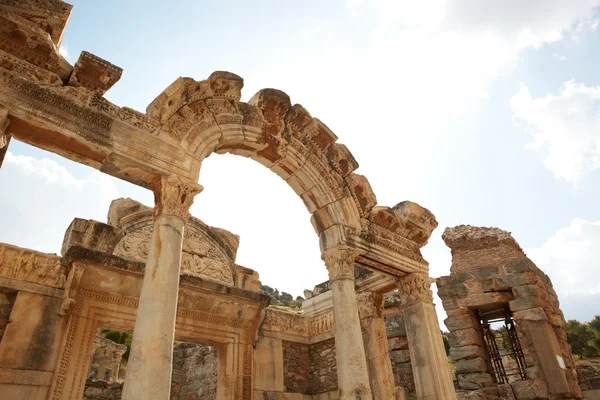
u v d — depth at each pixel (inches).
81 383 382.6
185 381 642.8
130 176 323.6
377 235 473.7
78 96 301.4
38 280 394.3
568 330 1801.2
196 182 333.4
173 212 310.2
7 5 285.0
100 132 301.3
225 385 481.1
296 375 551.2
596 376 619.5
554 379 527.8
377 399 475.2
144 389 237.0
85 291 413.7
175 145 336.5
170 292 277.1
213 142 364.8
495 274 612.7
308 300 629.6
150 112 338.0
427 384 434.9
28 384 350.9
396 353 595.8
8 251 388.8
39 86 284.4
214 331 497.7
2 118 259.6
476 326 616.7
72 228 433.7
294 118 434.3
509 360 819.4
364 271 568.1
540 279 620.1
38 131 279.6
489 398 545.0
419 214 524.1
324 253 427.8
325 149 456.4
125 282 434.0
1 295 379.2
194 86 360.5
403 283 500.4
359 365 361.1
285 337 562.3
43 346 370.9
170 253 292.5
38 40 288.5
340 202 445.4
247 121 393.4
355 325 382.0
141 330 257.6
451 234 684.1
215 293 497.0
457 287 625.9
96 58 310.7
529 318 569.6
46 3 302.2
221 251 546.0
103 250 436.5
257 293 530.6
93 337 407.2
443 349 459.5
